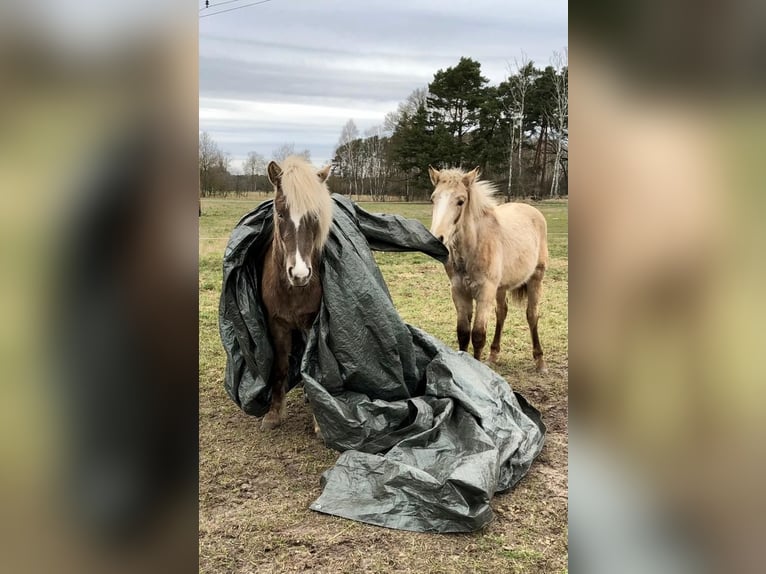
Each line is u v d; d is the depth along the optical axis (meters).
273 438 4.06
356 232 3.94
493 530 2.97
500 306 5.46
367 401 3.70
